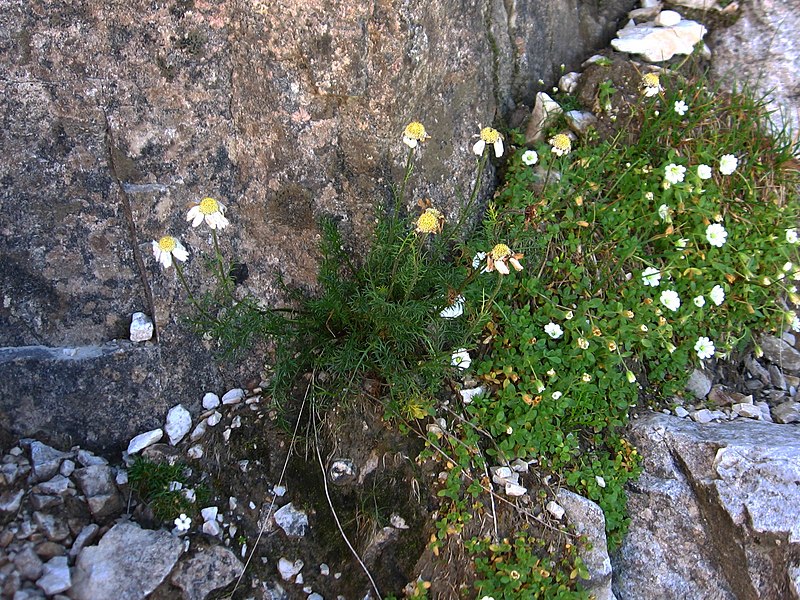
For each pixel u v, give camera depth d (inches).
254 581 16.0
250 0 16.1
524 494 16.8
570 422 18.0
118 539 15.1
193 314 17.7
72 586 14.4
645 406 19.4
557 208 19.5
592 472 17.5
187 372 17.9
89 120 16.3
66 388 16.8
